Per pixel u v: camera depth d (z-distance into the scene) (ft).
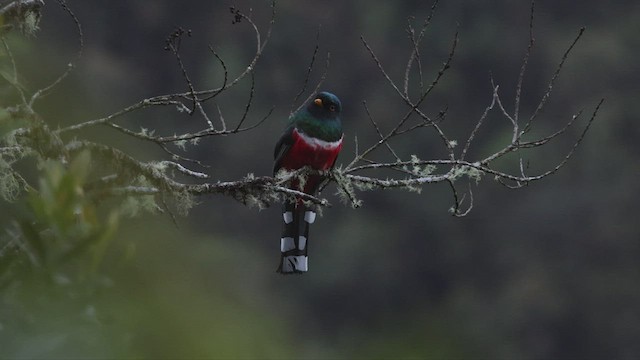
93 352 5.43
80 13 77.87
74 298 5.61
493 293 91.25
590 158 97.35
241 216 73.46
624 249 93.71
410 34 15.23
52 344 5.37
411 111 15.31
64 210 6.16
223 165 85.61
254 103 90.02
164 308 6.37
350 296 87.76
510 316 89.45
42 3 13.20
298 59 96.53
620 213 94.48
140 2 80.18
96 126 12.93
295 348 9.34
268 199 14.66
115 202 11.87
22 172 12.09
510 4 103.81
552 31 104.37
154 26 81.76
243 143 85.81
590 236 93.56
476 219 93.30
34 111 10.54
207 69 87.40
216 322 6.82
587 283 91.76
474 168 15.44
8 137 11.28
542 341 89.86
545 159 96.48
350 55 99.14
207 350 6.53
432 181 15.48
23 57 11.51
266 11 94.58
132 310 5.94
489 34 101.65
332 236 90.43
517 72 102.37
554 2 105.60
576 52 102.78
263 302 8.61
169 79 81.97
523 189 94.17
